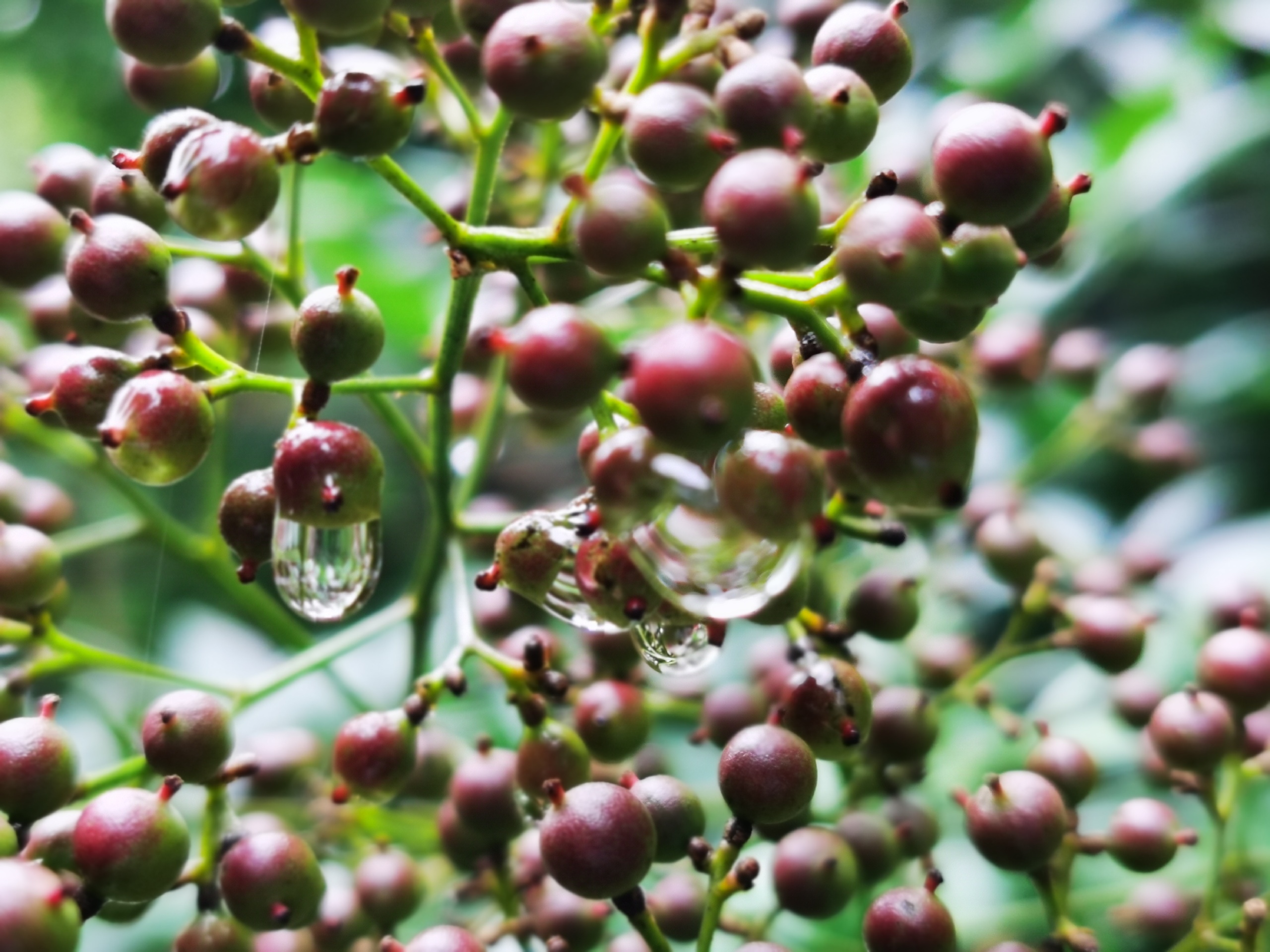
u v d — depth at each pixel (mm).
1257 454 223
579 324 101
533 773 119
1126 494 221
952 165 103
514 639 136
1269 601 149
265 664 184
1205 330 246
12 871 104
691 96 104
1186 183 189
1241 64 221
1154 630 169
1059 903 123
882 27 114
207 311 139
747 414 99
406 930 142
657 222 103
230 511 115
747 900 142
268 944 125
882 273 100
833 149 109
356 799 124
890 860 127
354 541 113
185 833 111
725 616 106
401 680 167
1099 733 162
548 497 212
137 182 124
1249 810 154
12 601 128
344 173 209
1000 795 119
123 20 111
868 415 102
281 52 123
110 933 151
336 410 242
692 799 117
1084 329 251
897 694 131
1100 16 212
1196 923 132
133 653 185
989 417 200
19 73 254
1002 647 147
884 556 161
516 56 104
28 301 140
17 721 113
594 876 109
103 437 109
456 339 122
